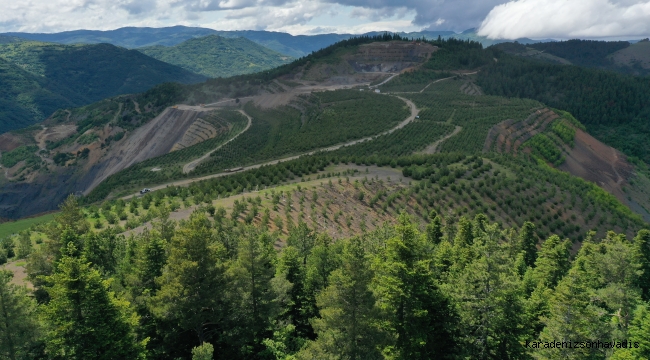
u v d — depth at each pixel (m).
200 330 36.56
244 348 36.81
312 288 44.50
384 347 30.28
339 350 29.80
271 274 39.47
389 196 108.88
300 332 43.75
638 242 61.44
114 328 29.23
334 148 184.25
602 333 34.03
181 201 96.06
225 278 35.53
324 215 91.81
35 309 31.92
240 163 183.75
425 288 30.09
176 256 34.06
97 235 56.28
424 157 138.88
